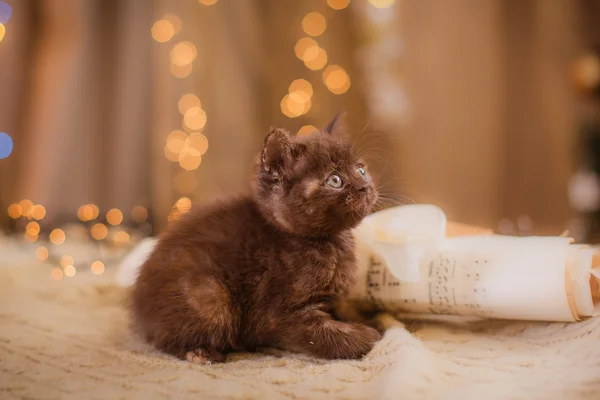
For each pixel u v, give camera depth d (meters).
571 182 1.36
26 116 1.06
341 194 0.51
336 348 0.50
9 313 0.62
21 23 1.05
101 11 1.09
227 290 0.51
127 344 0.55
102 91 1.09
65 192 1.06
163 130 1.09
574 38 1.42
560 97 1.39
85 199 1.08
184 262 0.52
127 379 0.46
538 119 1.36
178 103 1.10
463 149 1.32
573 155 1.38
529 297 0.51
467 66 1.32
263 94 1.18
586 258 0.50
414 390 0.41
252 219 0.53
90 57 1.08
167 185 1.09
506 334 0.54
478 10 1.33
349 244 0.54
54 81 1.06
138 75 1.10
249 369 0.48
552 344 0.50
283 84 1.19
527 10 1.37
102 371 0.48
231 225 0.53
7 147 1.02
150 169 1.10
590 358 0.45
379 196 0.57
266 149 0.51
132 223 1.02
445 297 0.54
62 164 1.06
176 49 1.08
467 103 1.33
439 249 0.55
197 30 1.11
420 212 0.57
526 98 1.36
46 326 0.59
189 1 1.11
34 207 0.95
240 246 0.52
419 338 0.52
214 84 1.14
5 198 1.05
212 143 1.14
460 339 0.53
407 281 0.55
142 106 1.10
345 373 0.45
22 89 1.06
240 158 1.14
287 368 0.48
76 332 0.58
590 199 1.31
